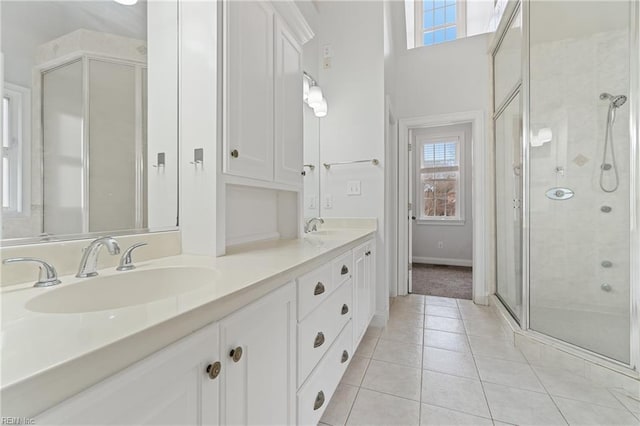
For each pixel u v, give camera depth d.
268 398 0.80
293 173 1.66
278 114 1.51
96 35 0.95
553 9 2.16
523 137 2.22
